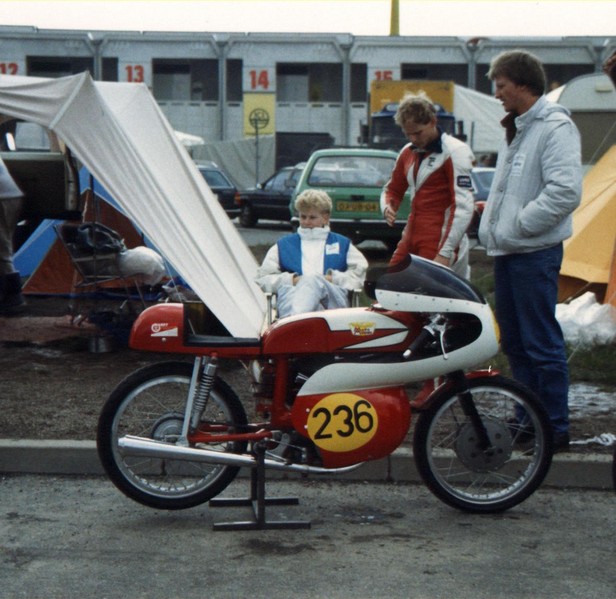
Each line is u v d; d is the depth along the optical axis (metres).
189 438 5.15
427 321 5.21
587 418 7.00
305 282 6.26
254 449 5.11
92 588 4.41
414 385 7.74
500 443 5.33
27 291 12.11
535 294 6.09
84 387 7.75
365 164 18.69
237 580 4.50
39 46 46.25
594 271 10.34
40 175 11.07
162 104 48.12
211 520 5.27
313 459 5.16
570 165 5.94
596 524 5.30
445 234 6.91
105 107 8.25
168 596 4.33
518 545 4.97
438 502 5.61
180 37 47.12
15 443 6.09
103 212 11.38
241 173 40.06
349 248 6.62
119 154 8.27
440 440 5.90
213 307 8.13
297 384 5.18
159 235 8.23
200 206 9.06
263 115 47.78
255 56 47.44
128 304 9.78
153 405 5.38
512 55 6.06
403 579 4.53
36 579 4.50
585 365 8.58
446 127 28.62
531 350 6.12
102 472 6.03
